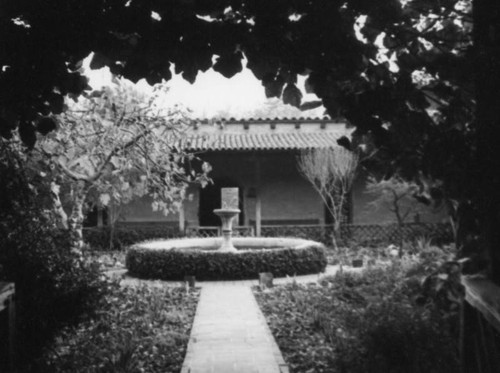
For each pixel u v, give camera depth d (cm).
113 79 884
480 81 324
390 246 1619
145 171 968
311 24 297
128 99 961
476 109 331
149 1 284
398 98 349
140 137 935
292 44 305
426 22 374
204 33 299
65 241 629
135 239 1894
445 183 388
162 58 302
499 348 312
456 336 497
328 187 2055
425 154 373
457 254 502
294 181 2080
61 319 566
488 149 329
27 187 585
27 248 548
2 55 284
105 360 570
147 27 292
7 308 440
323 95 329
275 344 657
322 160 1828
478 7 320
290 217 2069
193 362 586
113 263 1456
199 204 2220
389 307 634
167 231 1912
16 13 273
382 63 346
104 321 724
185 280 1146
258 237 1742
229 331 727
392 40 353
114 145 925
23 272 529
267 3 290
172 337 685
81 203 916
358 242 1859
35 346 541
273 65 321
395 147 388
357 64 312
